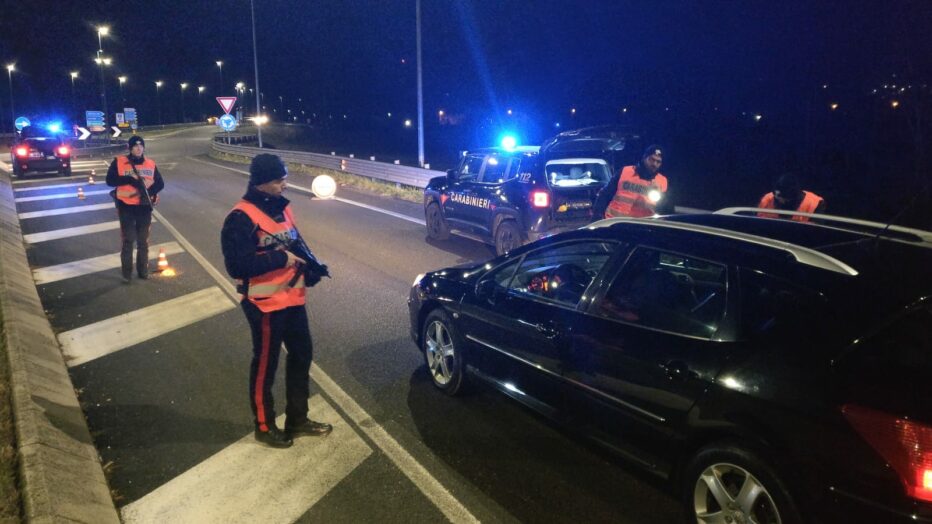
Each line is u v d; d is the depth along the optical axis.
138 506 3.44
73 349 5.88
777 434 2.56
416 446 4.02
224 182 22.03
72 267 9.18
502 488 3.56
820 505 2.44
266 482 3.65
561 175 8.21
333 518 3.31
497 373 4.21
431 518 3.30
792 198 5.02
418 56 18.84
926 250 3.02
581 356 3.48
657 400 3.05
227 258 3.66
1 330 5.71
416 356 5.57
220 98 29.45
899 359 2.46
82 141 46.31
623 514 3.32
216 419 4.44
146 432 4.25
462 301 4.47
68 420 4.23
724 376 2.78
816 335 2.61
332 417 4.43
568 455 3.89
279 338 3.90
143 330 6.39
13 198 17.22
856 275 2.72
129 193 8.05
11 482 3.34
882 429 2.30
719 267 3.07
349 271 8.70
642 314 3.28
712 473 2.83
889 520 2.27
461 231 9.98
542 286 3.97
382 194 18.27
